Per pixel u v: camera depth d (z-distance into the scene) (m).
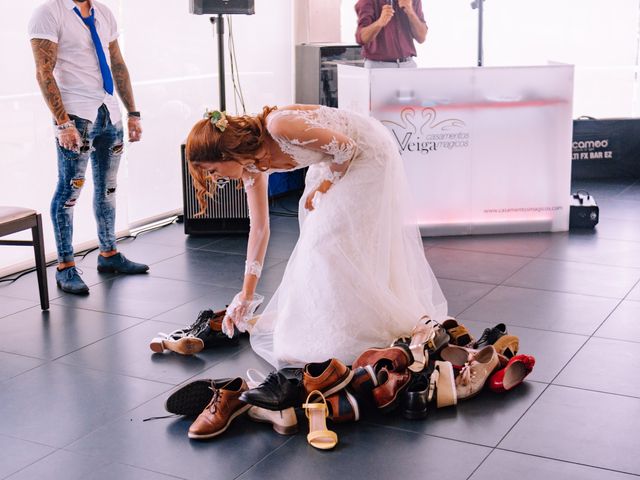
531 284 4.57
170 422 3.08
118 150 4.81
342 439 2.91
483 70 5.42
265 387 2.97
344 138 3.10
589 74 7.69
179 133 6.14
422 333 3.37
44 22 4.30
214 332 3.77
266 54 6.97
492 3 7.75
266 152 3.04
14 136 4.77
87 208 5.37
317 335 3.39
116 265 4.93
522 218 5.65
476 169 5.56
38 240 4.21
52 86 4.32
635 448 2.81
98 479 2.70
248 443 2.91
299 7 7.36
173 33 5.94
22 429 3.04
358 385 3.08
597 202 6.42
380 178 3.34
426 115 5.45
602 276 4.68
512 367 3.24
